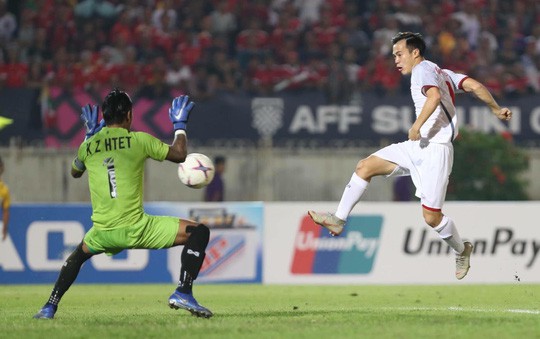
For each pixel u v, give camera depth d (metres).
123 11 88.56
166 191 71.88
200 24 88.88
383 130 79.88
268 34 88.69
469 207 55.47
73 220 54.62
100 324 27.02
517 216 55.75
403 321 27.81
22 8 87.50
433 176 31.45
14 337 24.22
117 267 54.81
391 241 55.53
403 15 90.62
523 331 25.03
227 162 71.81
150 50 86.00
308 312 32.97
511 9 93.56
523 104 81.06
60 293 29.39
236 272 54.91
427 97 30.38
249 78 83.50
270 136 78.81
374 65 83.38
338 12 90.44
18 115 76.62
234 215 54.94
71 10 88.12
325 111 79.38
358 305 39.16
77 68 81.69
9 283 54.28
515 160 73.56
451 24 90.69
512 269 55.66
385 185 71.88
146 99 78.94
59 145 76.81
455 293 47.38
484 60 89.12
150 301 42.12
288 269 55.25
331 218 32.41
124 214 27.88
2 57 83.50
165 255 55.06
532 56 89.31
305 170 72.50
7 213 54.16
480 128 80.25
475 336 23.91
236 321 27.75
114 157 27.91
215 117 78.56
